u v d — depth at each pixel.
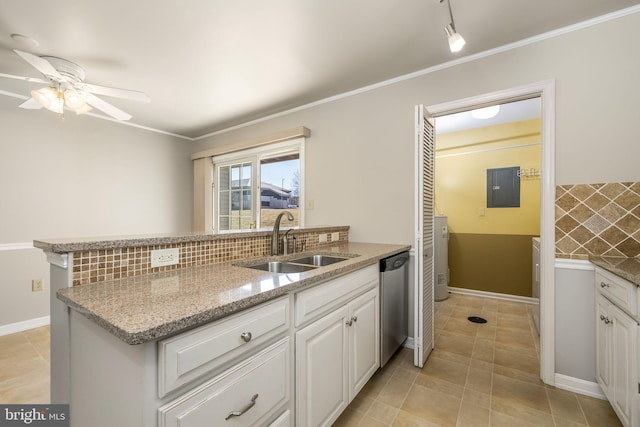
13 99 2.81
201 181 4.19
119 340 0.80
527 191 3.60
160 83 2.59
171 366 0.74
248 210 3.82
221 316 0.88
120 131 3.63
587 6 1.65
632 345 1.27
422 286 2.06
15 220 2.83
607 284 1.54
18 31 1.83
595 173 1.76
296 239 2.11
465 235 3.97
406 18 1.75
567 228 1.83
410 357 2.26
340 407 1.48
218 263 1.58
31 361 2.21
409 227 2.47
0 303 2.72
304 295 1.23
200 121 3.64
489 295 3.80
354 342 1.62
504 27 1.83
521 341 2.52
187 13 1.69
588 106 1.78
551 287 1.87
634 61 1.67
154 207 3.97
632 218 1.68
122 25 1.79
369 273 1.81
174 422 0.75
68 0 1.56
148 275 1.27
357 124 2.73
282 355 1.11
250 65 2.29
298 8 1.65
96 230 3.41
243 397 0.94
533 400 1.73
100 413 0.88
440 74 2.29
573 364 1.81
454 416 1.60
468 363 2.16
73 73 2.19
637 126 1.67
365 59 2.21
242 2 1.60
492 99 2.08
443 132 4.05
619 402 1.39
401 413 1.62
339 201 2.85
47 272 2.99
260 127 3.53
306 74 2.44
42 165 3.00
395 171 2.53
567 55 1.83
